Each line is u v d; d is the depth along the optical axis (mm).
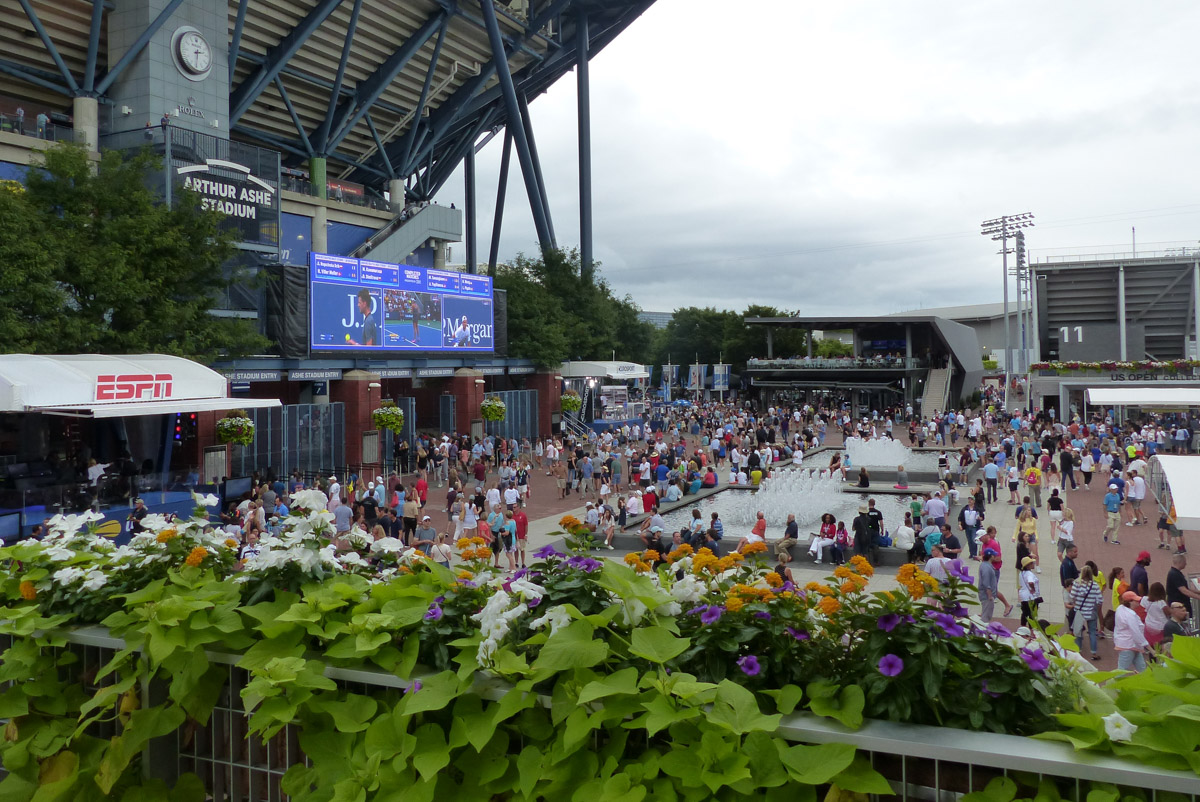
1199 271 60625
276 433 33562
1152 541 22297
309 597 3430
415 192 74812
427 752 2904
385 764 2994
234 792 3502
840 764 2490
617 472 33000
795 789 2570
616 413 60500
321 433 35844
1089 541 22547
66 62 42688
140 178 26094
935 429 52250
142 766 3617
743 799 2586
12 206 21922
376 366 39688
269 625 3375
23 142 36469
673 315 110938
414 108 63469
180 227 25562
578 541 3928
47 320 22125
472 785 2990
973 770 2621
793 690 2799
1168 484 13297
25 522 18844
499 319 48156
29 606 3859
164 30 41375
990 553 14984
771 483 30359
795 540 20812
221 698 3602
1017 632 3031
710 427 53156
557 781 2807
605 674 3006
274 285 35375
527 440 45000
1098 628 13977
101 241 24156
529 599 3350
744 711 2602
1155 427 40625
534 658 3207
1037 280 66688
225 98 44625
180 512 22484
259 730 3318
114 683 3857
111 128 41469
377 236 58531
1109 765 2357
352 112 58875
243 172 37062
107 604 3959
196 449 28562
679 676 2707
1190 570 18609
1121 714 2477
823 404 77750
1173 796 2359
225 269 34812
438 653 3240
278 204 38750
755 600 3127
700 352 105500
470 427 45250
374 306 39469
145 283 24031
